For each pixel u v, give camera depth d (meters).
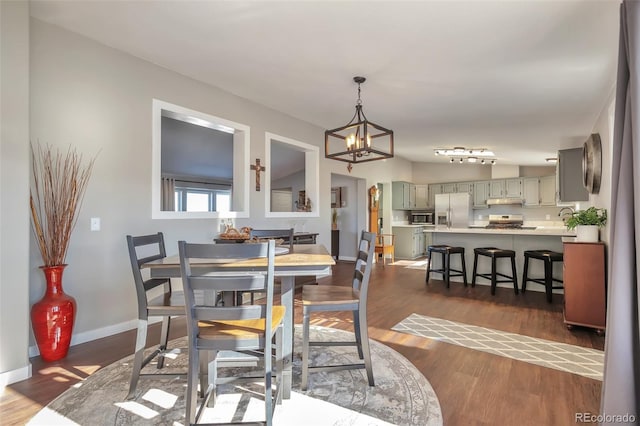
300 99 4.21
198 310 1.57
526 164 8.12
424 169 9.48
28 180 2.23
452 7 2.20
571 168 4.91
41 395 1.97
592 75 3.06
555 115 4.25
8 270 2.13
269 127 4.62
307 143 5.36
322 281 5.38
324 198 5.81
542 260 4.60
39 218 2.54
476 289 4.76
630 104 1.34
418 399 1.94
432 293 4.54
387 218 8.40
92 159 2.87
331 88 3.78
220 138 5.84
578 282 3.10
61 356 2.47
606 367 1.41
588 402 1.91
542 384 2.12
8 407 1.85
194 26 2.61
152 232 3.31
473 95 3.73
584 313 3.06
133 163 3.16
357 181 7.58
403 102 4.06
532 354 2.57
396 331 3.08
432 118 4.64
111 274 2.99
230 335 1.62
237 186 4.32
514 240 4.82
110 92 2.99
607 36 2.44
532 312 3.67
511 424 1.72
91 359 2.47
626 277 1.34
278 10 2.35
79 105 2.79
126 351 2.62
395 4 2.20
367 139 3.01
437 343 2.79
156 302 2.07
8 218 2.14
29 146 2.33
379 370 2.30
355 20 2.41
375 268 6.61
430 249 5.10
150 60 3.24
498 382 2.14
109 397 1.96
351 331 3.10
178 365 2.39
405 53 2.87
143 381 2.15
